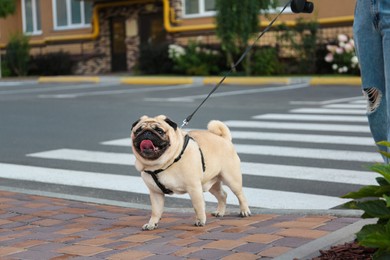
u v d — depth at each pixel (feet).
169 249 14.70
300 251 13.75
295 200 21.76
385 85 14.64
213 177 17.31
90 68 105.91
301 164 27.78
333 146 31.76
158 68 92.27
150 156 15.48
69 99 62.23
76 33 108.58
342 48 77.92
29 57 109.40
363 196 12.01
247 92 64.64
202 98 59.11
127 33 101.24
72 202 21.97
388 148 15.15
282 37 82.33
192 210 19.94
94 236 16.51
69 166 29.35
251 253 13.99
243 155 30.22
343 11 81.56
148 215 19.38
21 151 33.78
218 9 80.33
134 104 55.01
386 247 10.93
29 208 20.67
